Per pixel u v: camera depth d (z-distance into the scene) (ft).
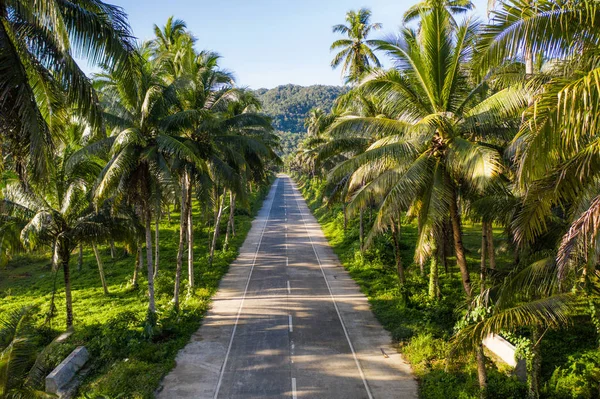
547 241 40.60
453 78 40.83
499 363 50.14
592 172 22.52
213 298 79.25
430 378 47.11
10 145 31.63
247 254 116.98
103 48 30.99
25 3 28.30
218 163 72.49
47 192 61.52
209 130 71.92
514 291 31.01
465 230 136.46
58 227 62.54
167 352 55.57
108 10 31.30
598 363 43.98
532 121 20.01
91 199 61.77
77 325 69.05
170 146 57.77
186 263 108.27
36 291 96.02
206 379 48.93
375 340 59.36
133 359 52.49
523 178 20.84
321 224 166.71
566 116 18.95
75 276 107.34
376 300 75.66
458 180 43.86
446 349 51.90
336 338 60.08
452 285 81.66
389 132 44.19
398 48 42.37
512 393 41.55
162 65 67.82
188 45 76.23
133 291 91.20
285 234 147.23
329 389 46.44
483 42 24.41
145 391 45.34
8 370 30.96
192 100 71.82
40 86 32.96
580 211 28.12
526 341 46.42
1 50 26.30
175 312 66.64
